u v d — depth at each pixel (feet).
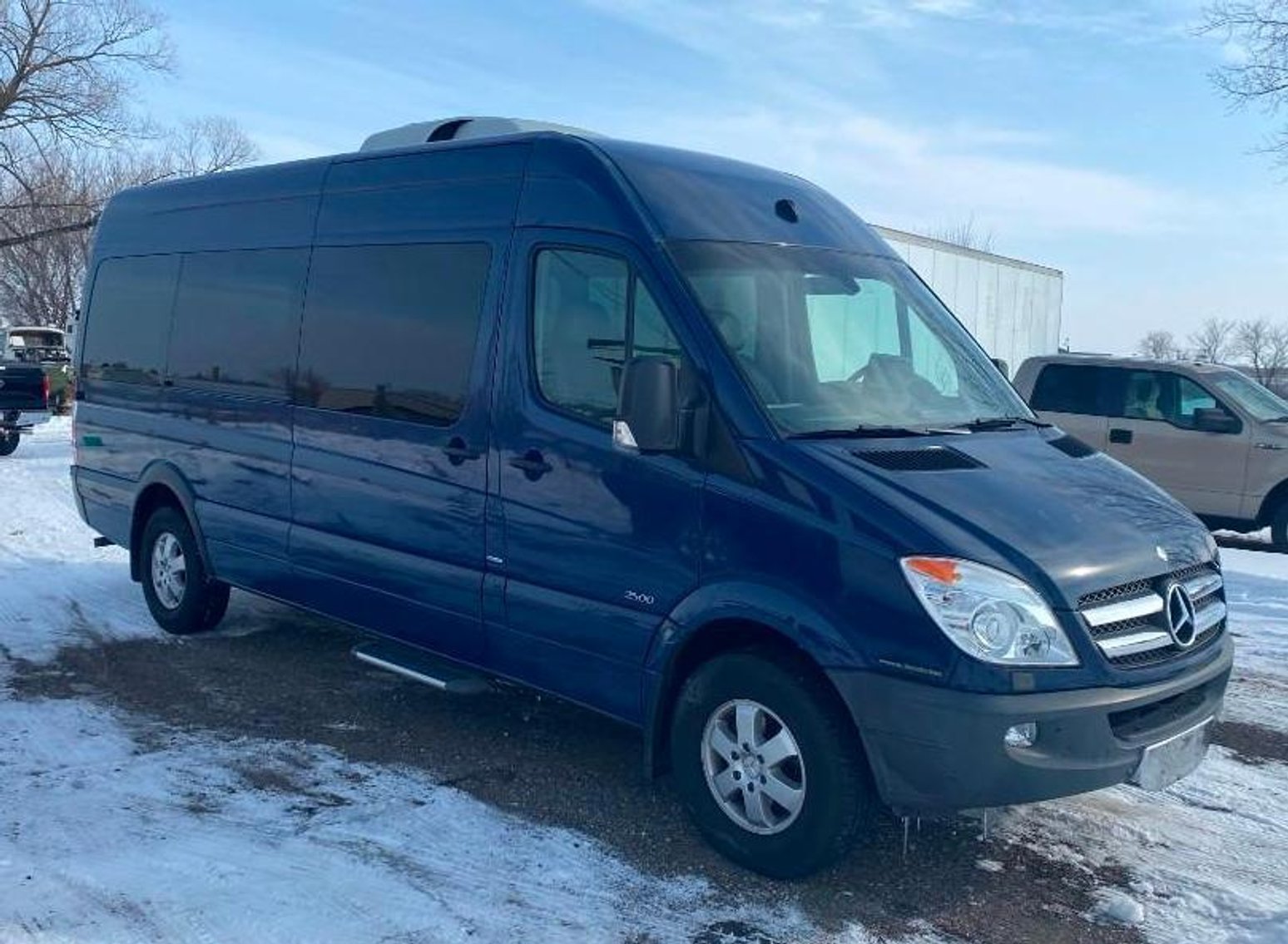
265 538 21.91
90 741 18.58
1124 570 13.75
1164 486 41.06
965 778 12.89
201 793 16.65
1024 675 12.83
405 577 18.88
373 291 19.62
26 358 103.60
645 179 16.53
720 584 14.46
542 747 18.78
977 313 62.75
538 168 17.37
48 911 13.24
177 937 12.78
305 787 16.97
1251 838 15.99
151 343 25.22
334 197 20.85
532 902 13.82
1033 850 15.53
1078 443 17.31
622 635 15.64
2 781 16.87
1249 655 25.40
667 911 13.70
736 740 14.65
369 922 13.20
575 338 16.34
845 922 13.55
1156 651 13.92
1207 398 40.78
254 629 25.72
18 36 115.65
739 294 15.76
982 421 16.85
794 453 14.14
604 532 15.72
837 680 13.42
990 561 13.05
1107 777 13.30
